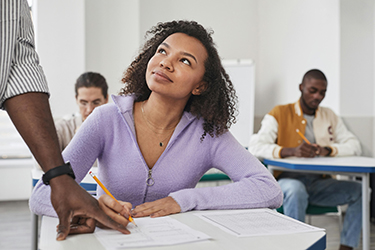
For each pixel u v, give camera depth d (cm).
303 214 211
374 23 340
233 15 474
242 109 430
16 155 413
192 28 104
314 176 241
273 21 448
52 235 71
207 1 464
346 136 273
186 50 100
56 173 70
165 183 105
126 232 72
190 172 107
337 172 209
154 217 86
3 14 72
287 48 420
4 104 75
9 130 408
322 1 356
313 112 275
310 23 376
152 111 104
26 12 79
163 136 106
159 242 67
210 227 79
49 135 72
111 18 420
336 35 337
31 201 91
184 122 107
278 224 81
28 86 73
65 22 395
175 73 98
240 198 99
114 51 421
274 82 449
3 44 72
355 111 336
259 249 65
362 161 218
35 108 72
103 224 72
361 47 338
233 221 84
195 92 107
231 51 473
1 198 396
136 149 102
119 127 104
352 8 336
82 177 103
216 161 112
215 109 109
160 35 110
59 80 394
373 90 339
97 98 227
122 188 104
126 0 425
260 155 249
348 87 335
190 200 94
